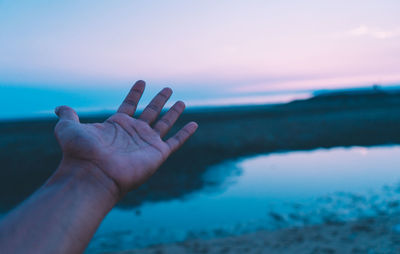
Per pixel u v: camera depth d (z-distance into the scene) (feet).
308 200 19.70
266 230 14.10
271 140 54.19
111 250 13.98
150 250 11.75
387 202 17.80
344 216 15.83
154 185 27.20
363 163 32.22
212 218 17.88
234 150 45.75
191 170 33.27
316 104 386.32
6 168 37.78
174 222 17.79
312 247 10.23
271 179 27.04
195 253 10.92
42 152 49.34
